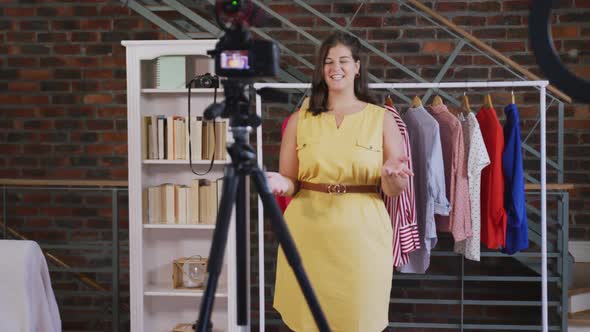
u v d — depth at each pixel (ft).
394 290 13.85
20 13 14.73
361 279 7.14
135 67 10.59
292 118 7.68
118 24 14.57
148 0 12.83
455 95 14.20
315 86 7.52
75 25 14.66
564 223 11.24
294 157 7.59
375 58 14.33
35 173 14.70
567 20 14.21
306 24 14.46
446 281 13.71
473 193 9.80
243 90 5.63
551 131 14.07
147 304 11.11
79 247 13.47
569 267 12.53
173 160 10.80
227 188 5.38
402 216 8.87
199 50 10.54
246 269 5.58
